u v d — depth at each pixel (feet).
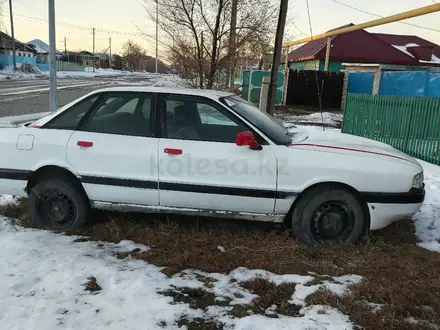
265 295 10.88
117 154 13.89
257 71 65.51
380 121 32.96
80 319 9.57
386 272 12.34
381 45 104.42
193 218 15.94
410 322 9.92
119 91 14.55
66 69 265.13
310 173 13.29
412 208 13.58
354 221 13.61
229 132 13.91
